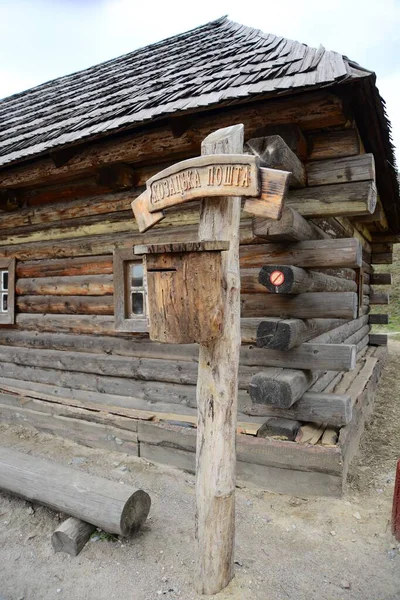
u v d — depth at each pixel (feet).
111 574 8.84
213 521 7.79
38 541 10.09
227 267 7.39
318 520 10.32
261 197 6.86
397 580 8.41
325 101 10.12
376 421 18.13
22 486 10.98
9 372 18.94
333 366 11.73
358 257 11.37
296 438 11.76
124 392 15.75
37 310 17.95
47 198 17.11
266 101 10.69
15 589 8.58
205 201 7.56
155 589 8.32
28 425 16.78
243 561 8.92
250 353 12.84
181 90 13.14
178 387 14.73
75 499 10.09
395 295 62.39
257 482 11.83
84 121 14.57
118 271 15.35
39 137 15.60
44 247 17.46
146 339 15.29
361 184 11.09
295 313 12.21
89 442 15.17
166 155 13.99
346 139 11.23
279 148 10.02
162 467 13.52
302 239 11.91
